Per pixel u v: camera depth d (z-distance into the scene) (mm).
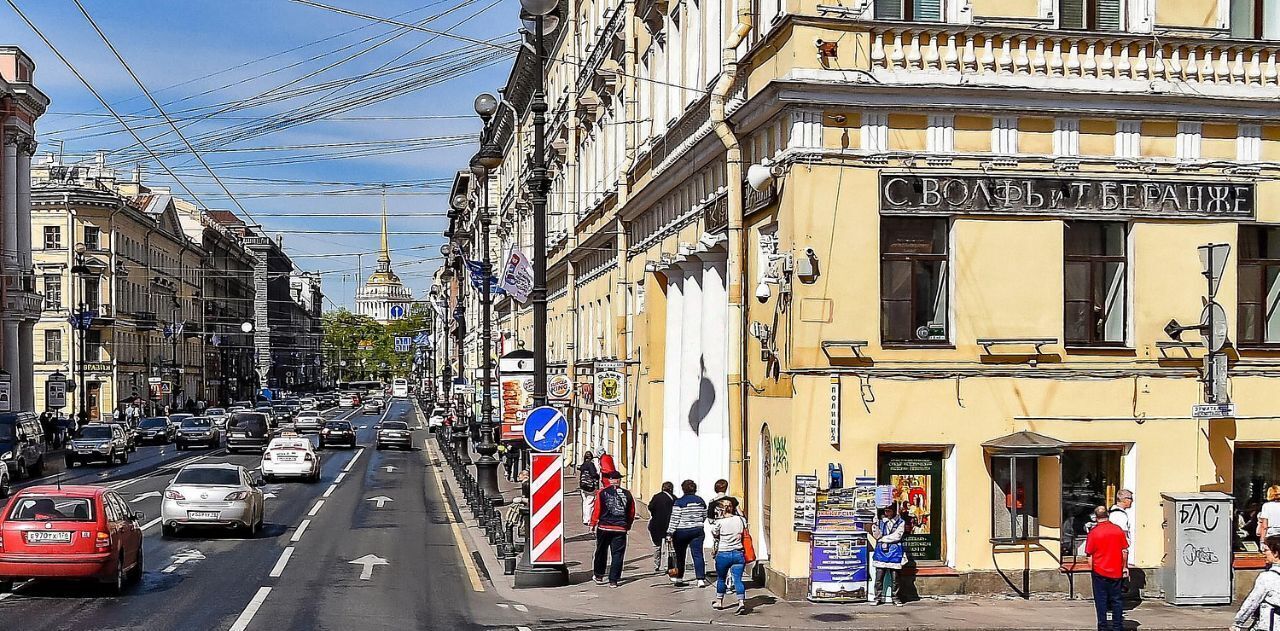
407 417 113188
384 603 17828
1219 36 18031
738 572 16984
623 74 30094
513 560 20750
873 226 17234
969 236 17500
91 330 88188
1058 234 17656
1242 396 18188
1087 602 17500
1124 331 18078
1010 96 17359
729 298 19859
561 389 33375
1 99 65562
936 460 17719
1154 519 17938
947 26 17266
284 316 177500
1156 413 17938
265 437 61719
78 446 50031
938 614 16500
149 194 112000
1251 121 18016
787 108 17281
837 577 17250
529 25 26484
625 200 29984
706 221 22000
